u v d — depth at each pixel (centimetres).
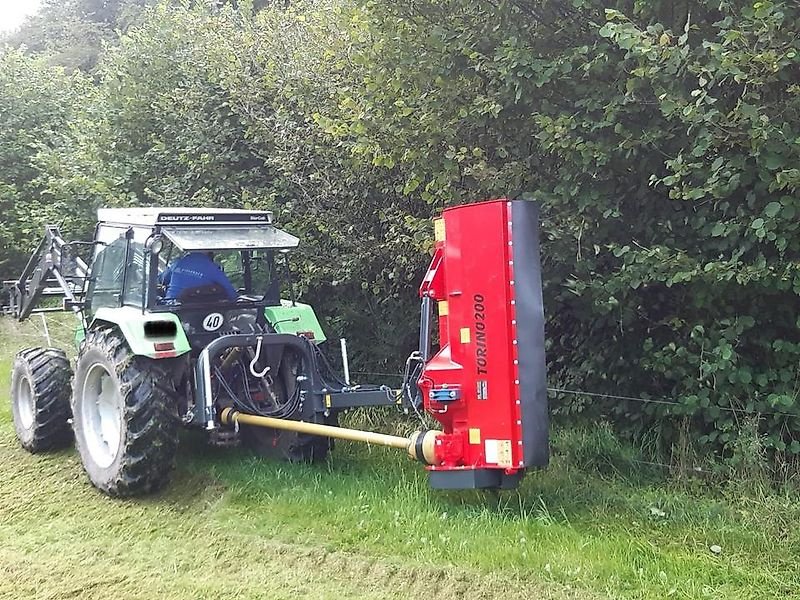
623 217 638
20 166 1642
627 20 557
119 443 602
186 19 1170
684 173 534
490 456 512
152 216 638
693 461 611
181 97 1034
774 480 564
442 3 668
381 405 630
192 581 467
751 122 509
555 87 623
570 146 595
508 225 508
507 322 505
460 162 682
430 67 663
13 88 1683
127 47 1212
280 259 751
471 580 449
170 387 616
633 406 670
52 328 1319
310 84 866
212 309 669
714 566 459
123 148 1197
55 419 724
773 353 597
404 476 621
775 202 521
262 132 912
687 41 557
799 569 455
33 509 601
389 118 698
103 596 450
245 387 645
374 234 842
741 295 582
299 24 932
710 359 595
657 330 662
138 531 552
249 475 634
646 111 589
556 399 714
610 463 646
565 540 492
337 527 533
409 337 862
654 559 468
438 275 547
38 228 1316
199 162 1008
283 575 471
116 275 685
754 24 506
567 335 722
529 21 634
